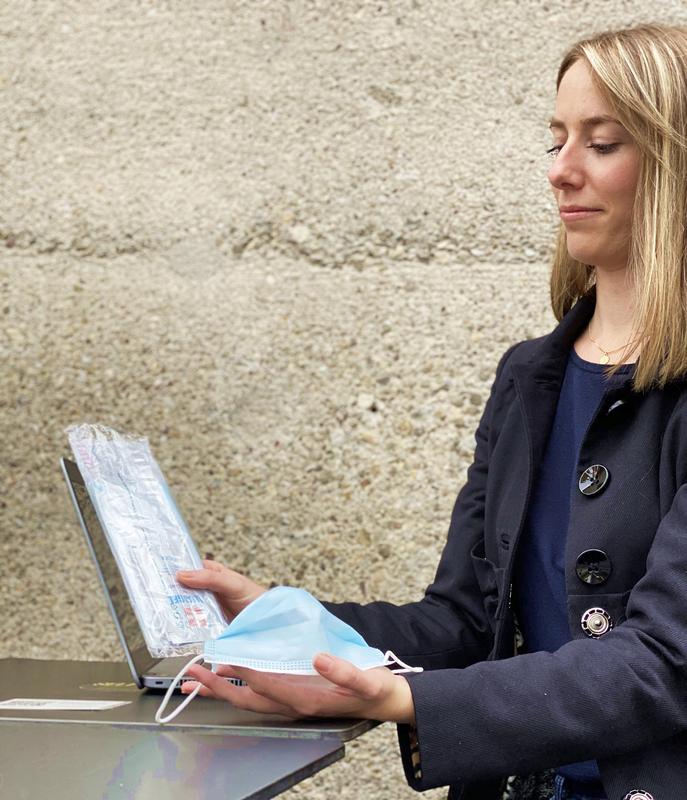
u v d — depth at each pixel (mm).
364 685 1148
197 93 2545
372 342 2428
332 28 2508
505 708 1168
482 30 2467
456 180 2436
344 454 2406
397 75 2479
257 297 2477
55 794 984
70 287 2551
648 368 1302
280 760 1081
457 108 2455
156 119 2559
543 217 2402
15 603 2492
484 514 1578
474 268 2416
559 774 1388
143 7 2586
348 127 2482
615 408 1341
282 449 2428
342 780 2309
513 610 1440
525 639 1439
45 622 2479
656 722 1174
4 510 2516
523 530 1422
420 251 2436
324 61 2504
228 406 2453
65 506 2492
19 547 2504
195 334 2486
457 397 2387
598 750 1175
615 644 1194
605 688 1165
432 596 1588
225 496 2434
